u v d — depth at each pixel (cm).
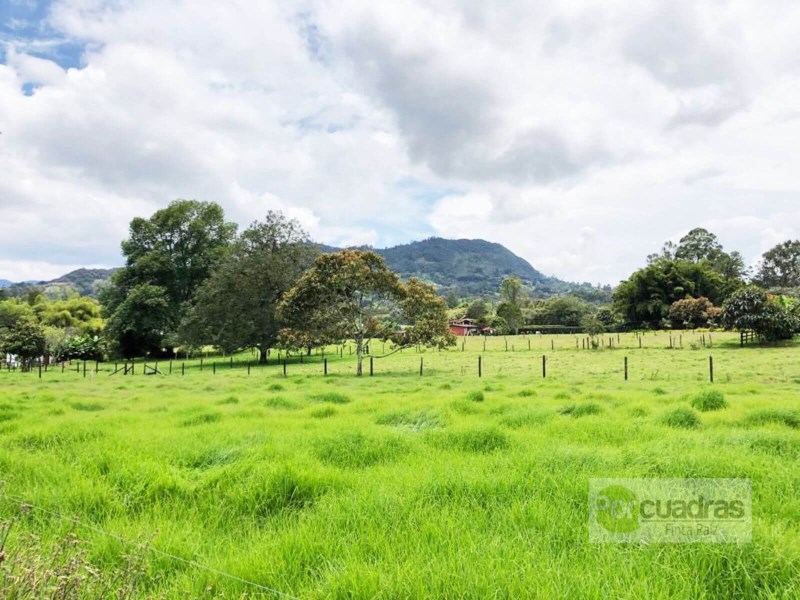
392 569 384
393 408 1298
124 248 7081
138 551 408
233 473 632
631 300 9075
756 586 360
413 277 3669
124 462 703
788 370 2912
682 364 3556
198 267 6875
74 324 9175
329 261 3431
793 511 487
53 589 303
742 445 762
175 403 1681
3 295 10181
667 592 349
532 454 698
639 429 960
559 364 3919
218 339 5019
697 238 11281
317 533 467
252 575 396
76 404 1588
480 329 11594
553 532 454
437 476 607
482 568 379
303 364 4616
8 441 899
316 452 787
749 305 4925
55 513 523
